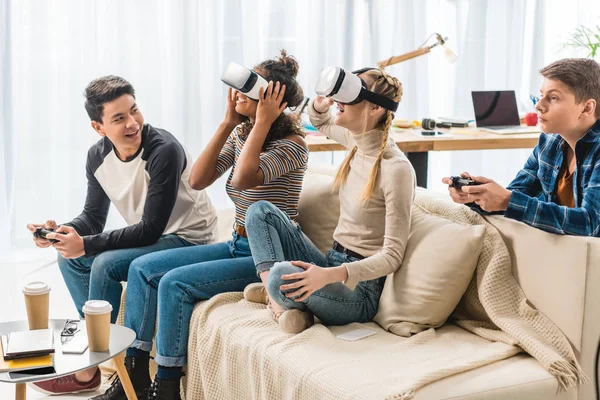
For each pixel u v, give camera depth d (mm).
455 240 2158
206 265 2459
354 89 2221
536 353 1958
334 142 3490
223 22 4422
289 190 2555
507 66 4941
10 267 4141
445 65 4863
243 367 2170
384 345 2104
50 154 4273
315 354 2018
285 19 4523
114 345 2066
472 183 2098
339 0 4570
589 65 2098
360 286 2275
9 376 1863
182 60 4367
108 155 2771
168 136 2758
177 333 2383
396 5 4680
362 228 2307
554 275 2016
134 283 2488
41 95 4191
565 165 2256
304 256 2406
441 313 2174
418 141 3621
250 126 2588
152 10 4281
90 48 4219
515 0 4879
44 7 4109
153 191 2658
